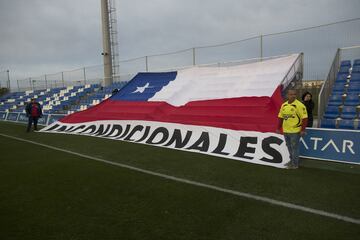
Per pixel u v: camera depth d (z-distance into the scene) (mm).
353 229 3633
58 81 25750
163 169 6539
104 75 23094
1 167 6910
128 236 3561
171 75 15062
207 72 13539
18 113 19484
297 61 10930
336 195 4730
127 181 5711
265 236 3502
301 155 7297
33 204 4609
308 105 8383
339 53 10672
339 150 6770
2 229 3795
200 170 6406
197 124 9508
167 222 3918
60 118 15430
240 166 6676
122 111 13273
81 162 7332
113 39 26891
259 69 11656
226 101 10492
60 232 3691
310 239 3412
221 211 4238
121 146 9352
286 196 4742
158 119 11117
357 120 8438
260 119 8562
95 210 4344
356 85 10117
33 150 9031
